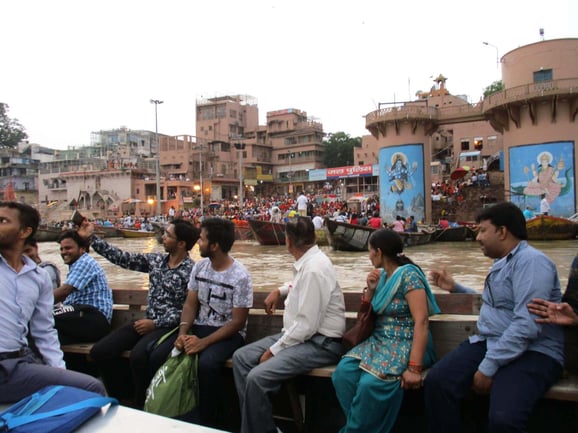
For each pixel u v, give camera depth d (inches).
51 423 81.0
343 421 151.5
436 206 1482.5
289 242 148.8
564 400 122.9
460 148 2082.9
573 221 890.7
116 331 170.7
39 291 130.4
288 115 3112.7
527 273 117.6
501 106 1164.5
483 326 126.0
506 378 114.0
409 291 132.1
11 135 3267.7
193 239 175.8
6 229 123.0
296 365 136.7
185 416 141.0
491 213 126.3
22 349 124.6
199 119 3211.1
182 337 148.8
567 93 1060.5
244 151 2997.0
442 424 121.1
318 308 139.9
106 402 89.3
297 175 3004.4
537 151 1127.6
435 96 2317.9
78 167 2785.4
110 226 1668.3
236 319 153.1
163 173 2723.9
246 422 132.2
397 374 127.6
